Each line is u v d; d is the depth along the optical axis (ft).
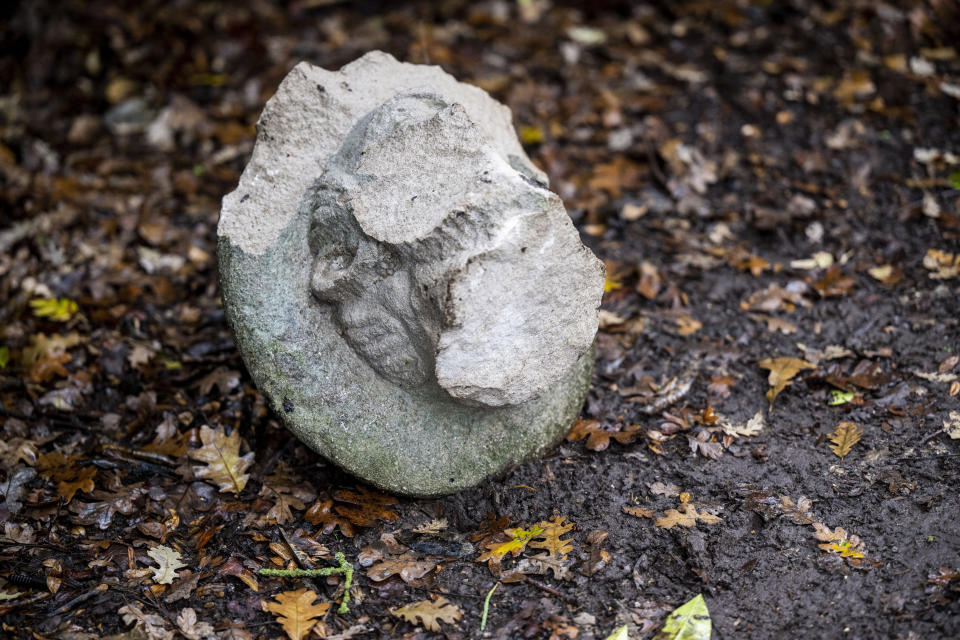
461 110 7.19
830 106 9.95
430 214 7.08
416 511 7.56
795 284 8.72
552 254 7.06
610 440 7.85
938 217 9.00
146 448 7.97
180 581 7.30
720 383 8.13
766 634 6.95
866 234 9.03
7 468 7.82
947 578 7.02
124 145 10.28
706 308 8.70
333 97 7.53
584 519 7.48
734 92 10.23
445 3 12.14
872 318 8.48
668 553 7.29
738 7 11.34
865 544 7.23
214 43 11.43
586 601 7.13
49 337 8.59
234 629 7.08
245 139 10.28
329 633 7.07
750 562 7.21
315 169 7.48
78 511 7.61
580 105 10.39
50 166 9.96
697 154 9.71
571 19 11.76
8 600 7.21
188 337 8.70
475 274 6.97
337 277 7.29
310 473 7.80
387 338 7.31
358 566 7.33
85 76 10.99
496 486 7.60
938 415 7.79
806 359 8.27
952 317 8.38
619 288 8.86
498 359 7.14
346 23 11.80
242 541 7.48
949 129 9.62
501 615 7.10
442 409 7.47
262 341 7.37
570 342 7.26
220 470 7.78
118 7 11.80
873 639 6.87
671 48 10.96
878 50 10.34
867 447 7.70
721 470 7.66
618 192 9.57
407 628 7.08
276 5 12.15
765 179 9.53
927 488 7.43
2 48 11.14
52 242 9.27
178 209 9.68
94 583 7.30
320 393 7.41
